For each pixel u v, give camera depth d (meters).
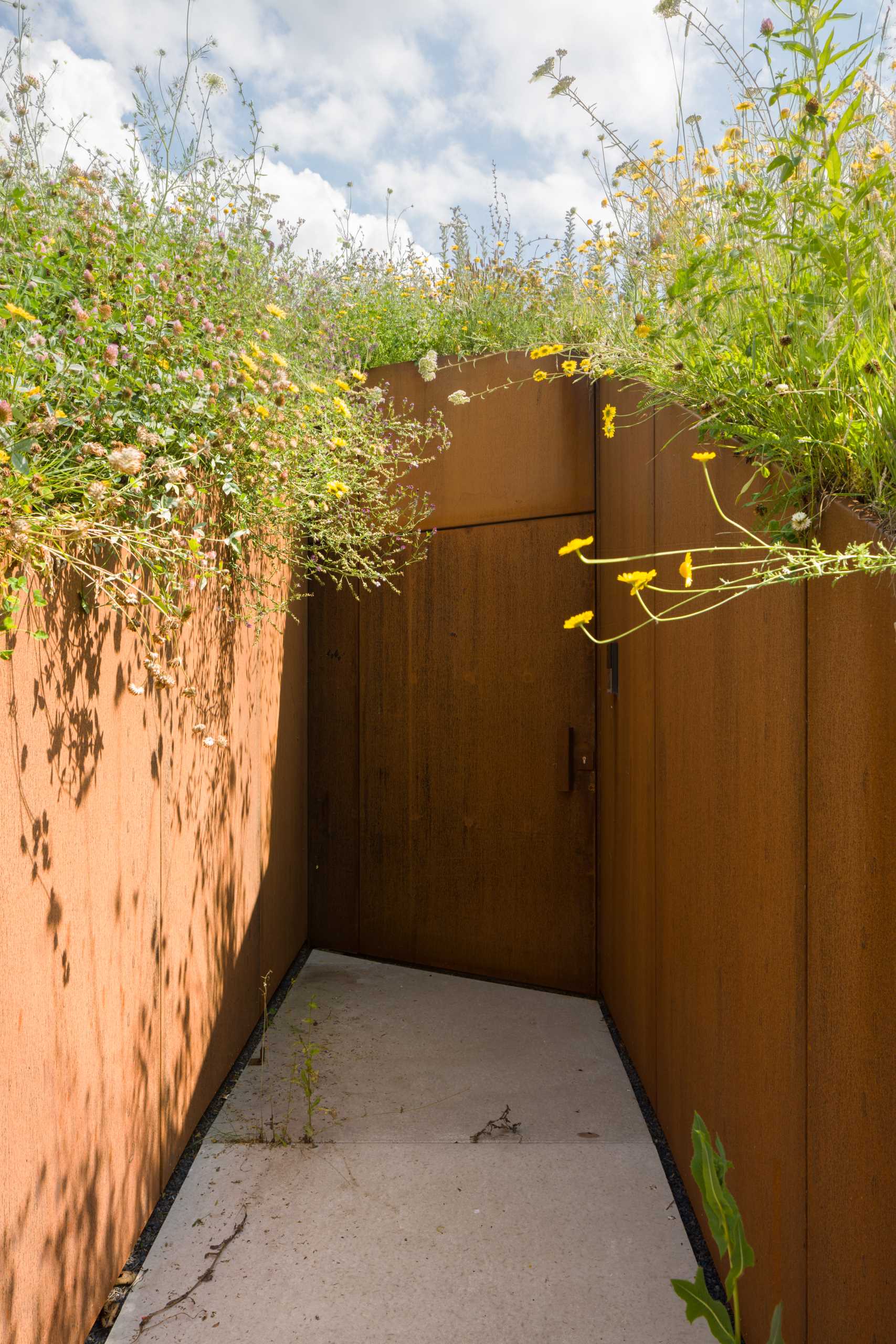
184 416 2.07
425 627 4.12
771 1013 1.60
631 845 3.12
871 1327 1.13
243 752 3.09
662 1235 2.16
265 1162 2.46
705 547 2.10
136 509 1.80
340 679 4.35
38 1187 1.49
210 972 2.73
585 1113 2.77
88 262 1.93
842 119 1.39
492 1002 3.72
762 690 1.67
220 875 2.82
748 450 1.72
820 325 1.53
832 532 1.35
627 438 3.13
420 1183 2.37
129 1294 1.91
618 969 3.37
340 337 3.95
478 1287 1.96
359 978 4.00
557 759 3.85
